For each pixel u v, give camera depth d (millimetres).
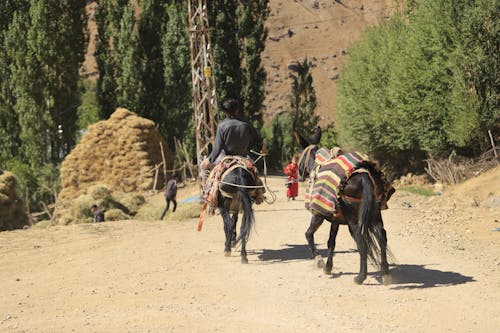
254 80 52750
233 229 12828
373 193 8797
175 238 14742
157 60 52344
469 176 24812
